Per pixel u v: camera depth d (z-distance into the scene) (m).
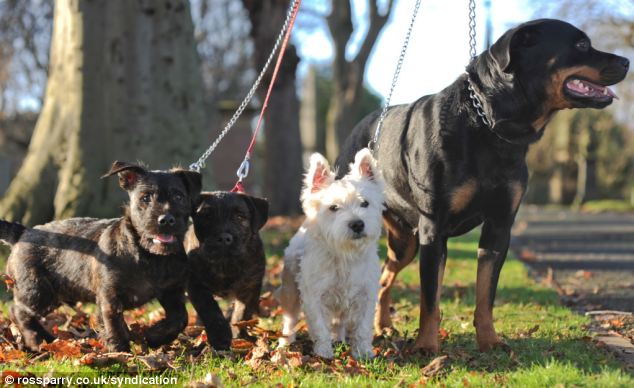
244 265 5.69
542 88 5.13
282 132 22.91
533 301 8.23
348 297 5.50
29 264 5.51
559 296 8.80
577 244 17.56
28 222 10.30
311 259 5.46
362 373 4.89
